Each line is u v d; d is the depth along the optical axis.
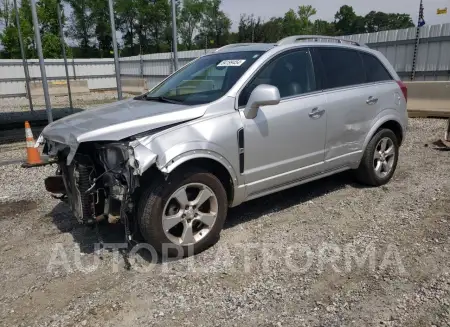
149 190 3.37
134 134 3.31
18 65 26.66
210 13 47.06
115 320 2.79
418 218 4.25
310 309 2.84
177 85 4.52
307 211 4.60
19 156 8.15
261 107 3.97
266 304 2.91
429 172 5.95
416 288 3.02
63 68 29.02
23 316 2.87
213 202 3.69
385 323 2.65
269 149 4.02
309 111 4.30
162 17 48.91
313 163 4.48
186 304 2.94
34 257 3.74
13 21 36.41
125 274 3.38
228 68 4.24
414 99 11.46
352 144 4.87
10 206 5.16
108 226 4.30
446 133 8.08
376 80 5.22
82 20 48.94
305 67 4.46
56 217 4.71
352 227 4.13
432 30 14.05
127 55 50.06
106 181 3.40
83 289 3.18
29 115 15.97
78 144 3.23
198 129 3.54
